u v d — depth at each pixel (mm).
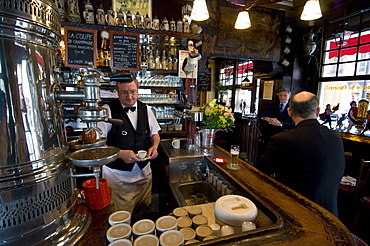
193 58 2785
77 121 3129
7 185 619
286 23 4199
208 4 3584
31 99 662
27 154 652
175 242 811
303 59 4176
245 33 3861
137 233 866
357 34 3324
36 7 651
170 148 2123
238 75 6461
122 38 3104
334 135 1415
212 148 2188
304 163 1368
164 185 1902
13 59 616
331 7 3676
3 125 607
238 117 4742
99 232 864
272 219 1013
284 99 3676
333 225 935
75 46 2883
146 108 2164
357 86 3350
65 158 817
